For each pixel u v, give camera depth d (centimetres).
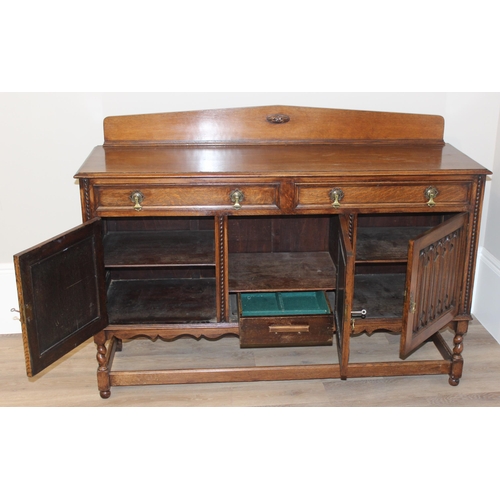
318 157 268
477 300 338
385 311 279
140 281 307
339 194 248
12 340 321
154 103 294
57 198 308
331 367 268
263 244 308
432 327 257
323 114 289
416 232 302
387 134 293
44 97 289
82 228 237
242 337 266
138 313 274
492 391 278
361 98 299
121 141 286
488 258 324
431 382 285
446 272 257
